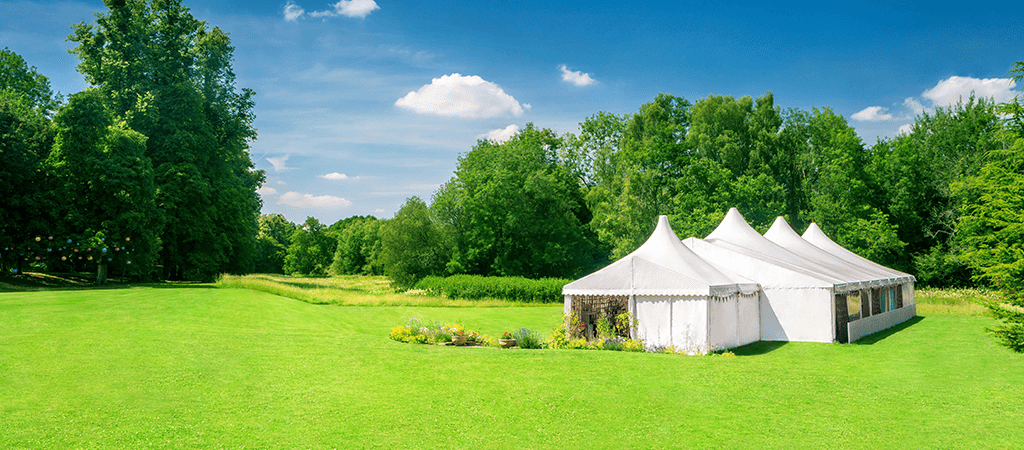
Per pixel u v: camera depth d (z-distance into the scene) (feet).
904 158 149.79
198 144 134.00
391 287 157.58
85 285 114.93
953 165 145.79
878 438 26.50
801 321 64.64
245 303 73.92
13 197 104.94
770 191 151.94
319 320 72.49
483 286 118.52
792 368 42.39
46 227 108.37
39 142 116.47
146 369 35.60
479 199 158.92
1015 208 54.13
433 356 43.39
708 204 147.54
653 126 175.63
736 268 69.51
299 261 359.05
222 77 150.92
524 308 102.68
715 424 28.30
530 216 163.84
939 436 26.81
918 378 39.96
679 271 60.70
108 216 113.50
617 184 160.86
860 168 150.92
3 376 32.40
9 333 44.06
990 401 33.09
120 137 112.78
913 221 147.13
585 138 198.59
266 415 28.25
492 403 31.12
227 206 146.82
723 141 164.35
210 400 30.30
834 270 75.20
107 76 124.67
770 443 25.76
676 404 31.55
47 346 39.91
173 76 133.69
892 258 145.69
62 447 23.18
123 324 52.21
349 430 26.45
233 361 39.09
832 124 159.74
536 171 169.58
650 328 57.98
